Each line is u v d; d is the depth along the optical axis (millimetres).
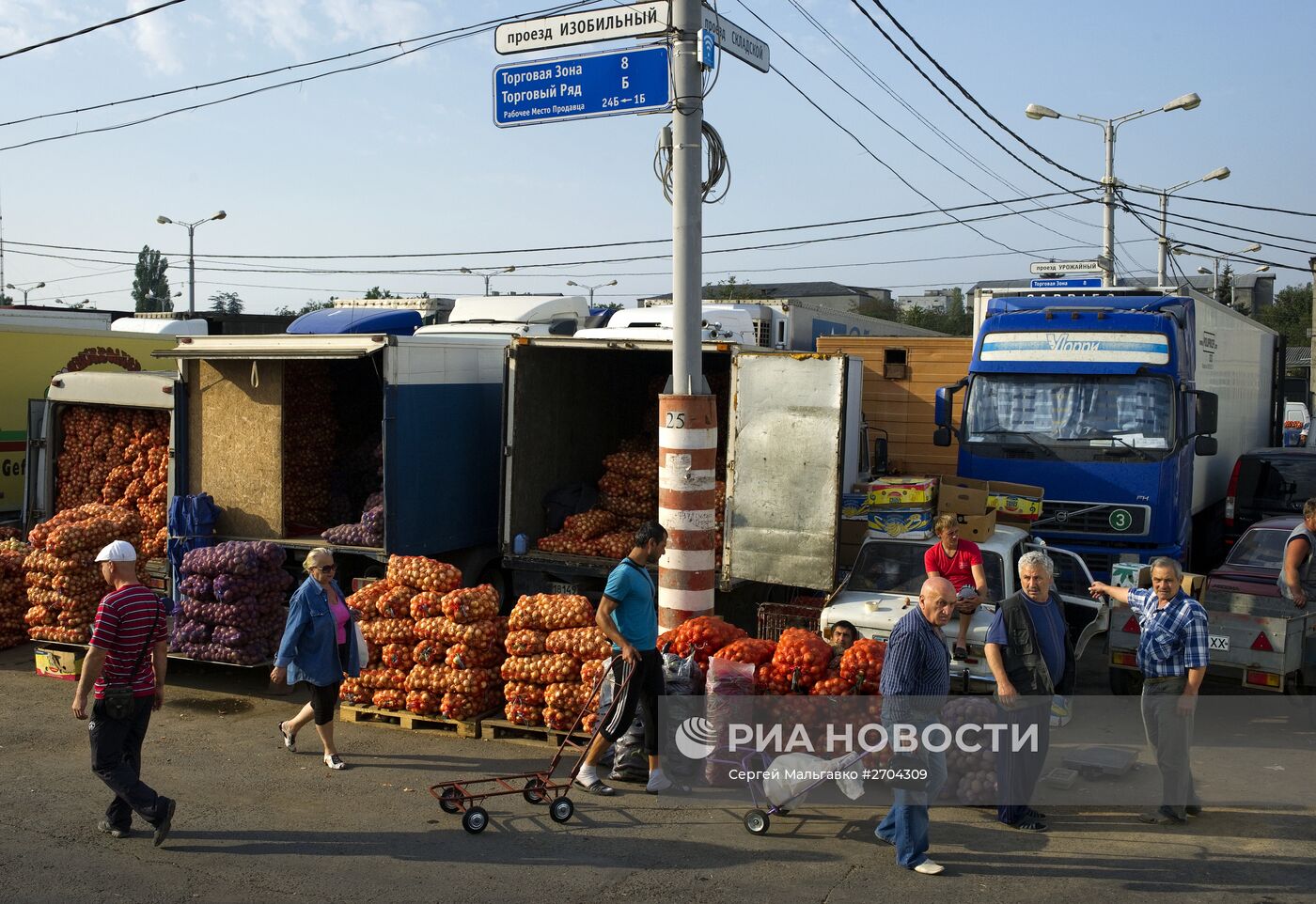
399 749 8367
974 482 10797
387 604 9023
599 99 8930
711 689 7371
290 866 6160
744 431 10219
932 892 5832
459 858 6285
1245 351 19094
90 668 6270
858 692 7105
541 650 8523
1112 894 5809
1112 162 24625
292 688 10117
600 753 7332
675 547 8859
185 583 9844
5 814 6934
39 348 15102
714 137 9062
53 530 10406
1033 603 6691
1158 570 6797
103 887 5859
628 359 14484
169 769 7883
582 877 6031
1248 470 15734
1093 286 14172
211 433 11570
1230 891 5840
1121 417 11977
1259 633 8555
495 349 12523
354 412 13227
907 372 16625
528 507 12000
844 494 10172
